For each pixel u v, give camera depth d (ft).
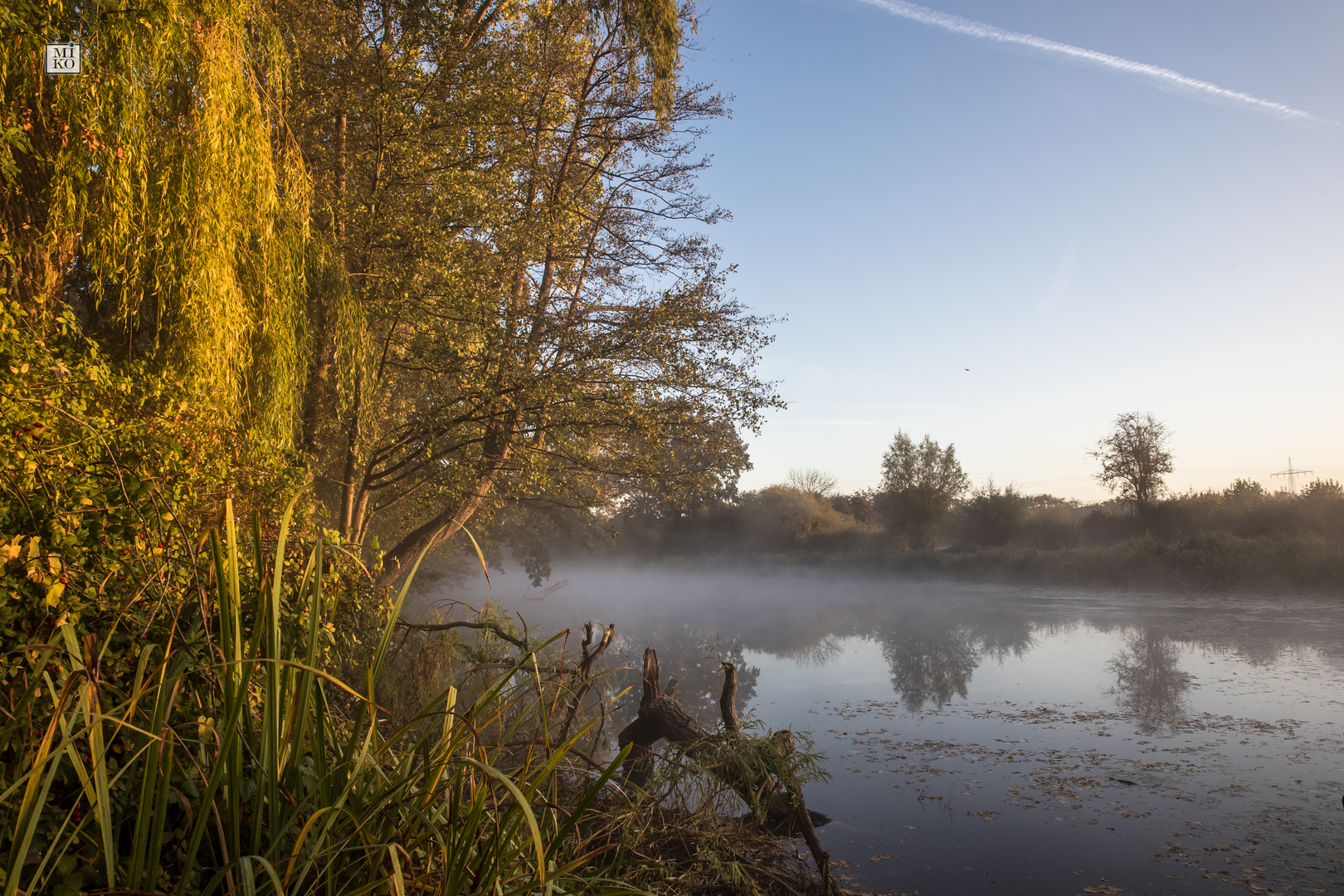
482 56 33.96
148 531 9.49
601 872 12.78
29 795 4.98
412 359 35.45
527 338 35.99
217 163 20.13
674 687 27.09
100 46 17.75
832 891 18.25
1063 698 38.65
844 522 166.91
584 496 44.11
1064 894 18.21
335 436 35.86
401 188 34.30
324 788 6.91
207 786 6.31
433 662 22.68
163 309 19.95
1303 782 25.21
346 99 33.55
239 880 6.62
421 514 46.57
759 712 36.09
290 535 12.07
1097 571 100.12
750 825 19.69
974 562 120.88
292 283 24.03
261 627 6.52
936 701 38.34
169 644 6.69
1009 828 22.11
